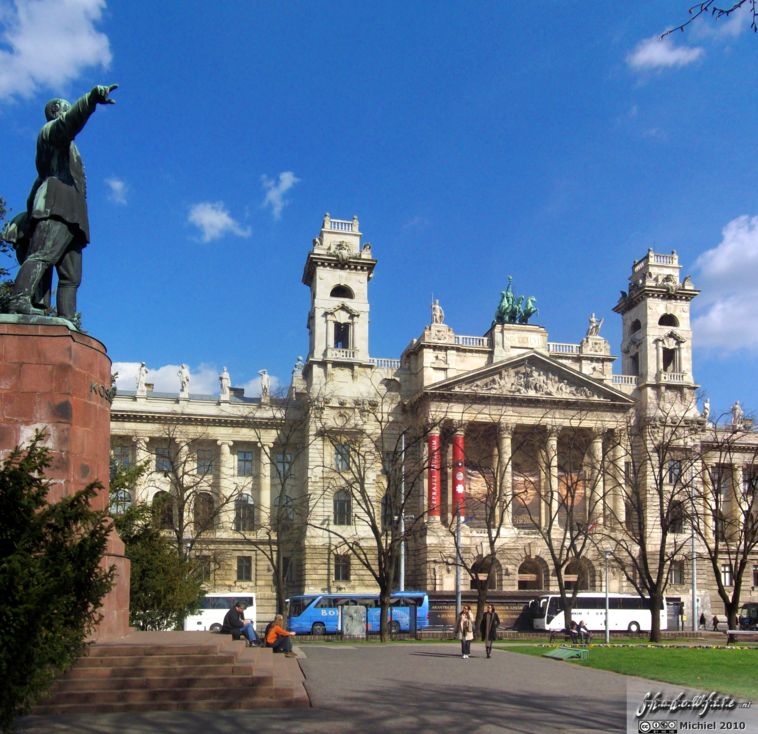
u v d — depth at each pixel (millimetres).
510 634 80688
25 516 17844
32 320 26547
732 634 71250
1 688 16984
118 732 20594
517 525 110938
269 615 108875
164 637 29828
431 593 96188
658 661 41250
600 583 107125
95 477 27078
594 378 111562
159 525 48375
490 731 21453
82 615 19188
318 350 111688
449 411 107062
